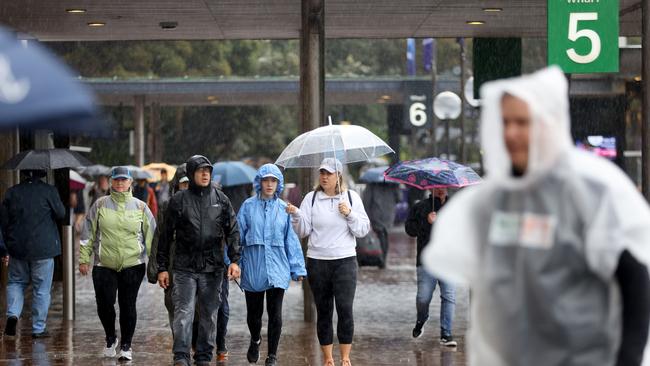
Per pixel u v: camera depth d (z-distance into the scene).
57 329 31.86
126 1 36.91
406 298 40.06
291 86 86.56
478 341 9.34
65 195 33.72
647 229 8.80
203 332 23.58
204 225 23.30
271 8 38.88
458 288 42.66
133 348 28.42
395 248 67.06
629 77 59.84
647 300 8.88
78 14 39.91
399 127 95.12
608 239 8.74
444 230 9.36
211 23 42.94
